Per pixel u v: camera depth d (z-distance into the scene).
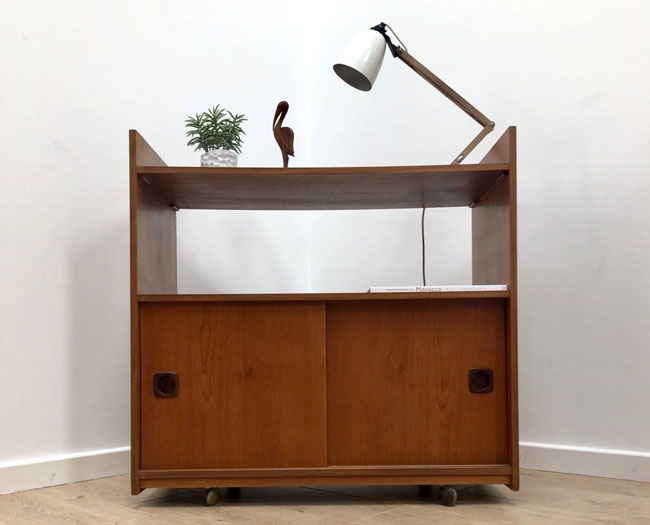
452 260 1.86
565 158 1.63
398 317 1.33
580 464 1.58
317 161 2.18
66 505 1.33
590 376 1.58
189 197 1.56
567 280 1.62
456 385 1.32
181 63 1.84
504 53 1.74
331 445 1.32
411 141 1.95
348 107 2.10
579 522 1.18
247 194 1.53
